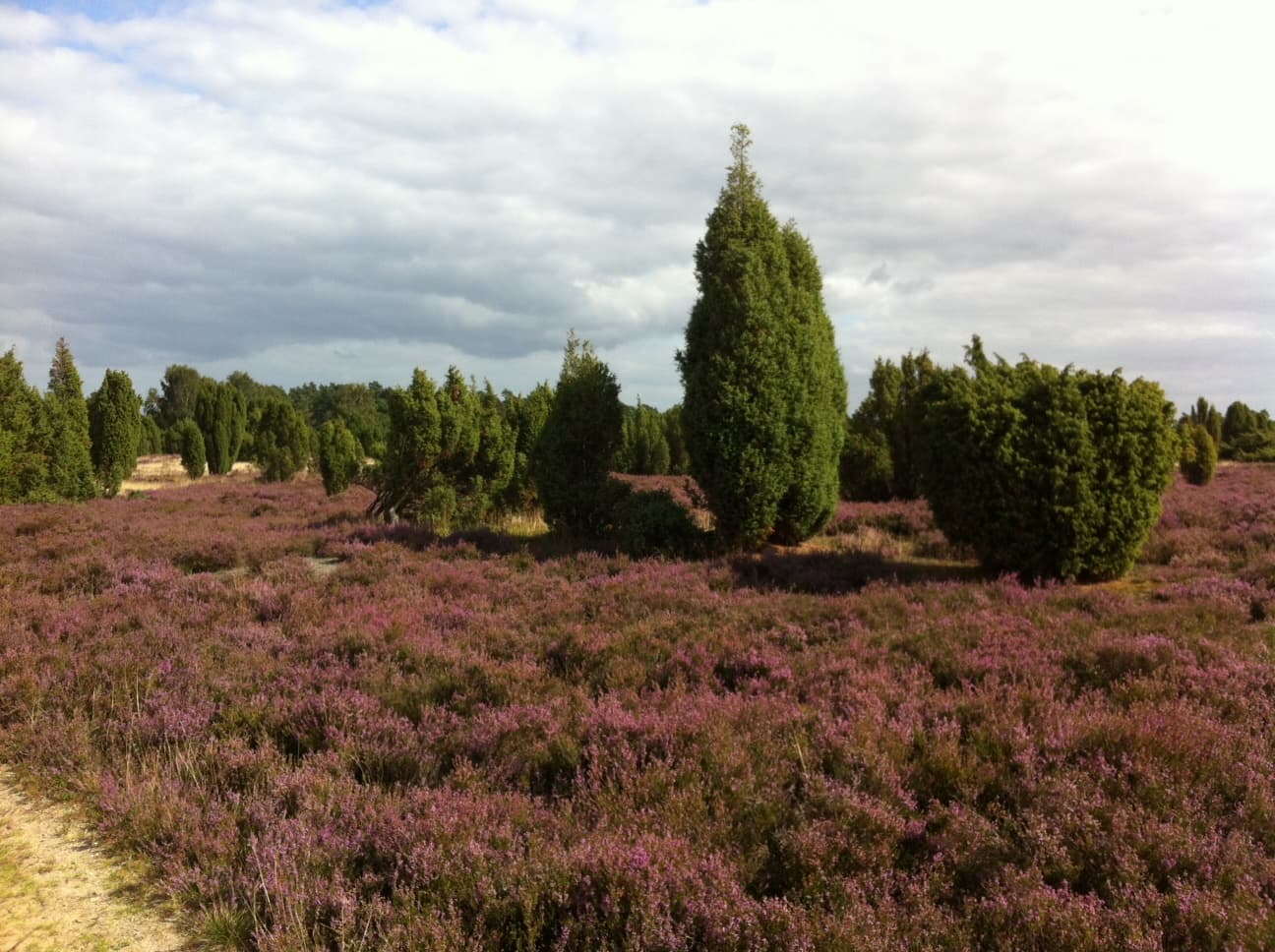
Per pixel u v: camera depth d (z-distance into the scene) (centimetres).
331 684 635
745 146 1307
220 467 4819
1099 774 429
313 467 4541
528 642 757
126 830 425
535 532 1664
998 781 438
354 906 335
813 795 415
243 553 1352
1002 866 356
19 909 364
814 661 655
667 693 590
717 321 1230
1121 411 1002
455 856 361
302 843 386
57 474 2353
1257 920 300
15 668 672
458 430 1788
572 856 357
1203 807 397
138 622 859
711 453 1225
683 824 395
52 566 1175
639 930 313
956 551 1225
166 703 594
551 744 504
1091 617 779
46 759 523
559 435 1431
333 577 1124
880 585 951
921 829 394
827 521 1352
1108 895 338
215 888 363
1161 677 583
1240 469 3753
